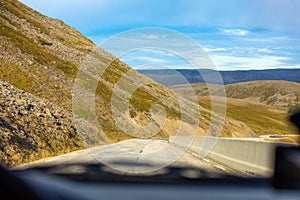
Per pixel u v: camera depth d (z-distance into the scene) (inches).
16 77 1723.7
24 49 2410.2
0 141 689.6
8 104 944.9
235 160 593.3
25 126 876.0
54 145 889.5
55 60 2561.5
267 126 4980.3
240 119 4650.6
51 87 1798.7
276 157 289.4
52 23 4323.3
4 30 2723.9
